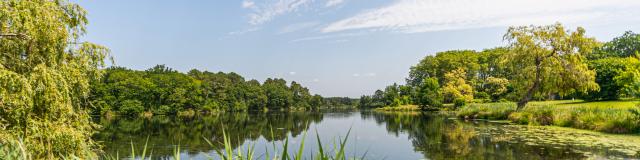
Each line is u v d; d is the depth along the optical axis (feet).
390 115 161.07
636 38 230.07
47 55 30.83
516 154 43.32
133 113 198.80
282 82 414.00
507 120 93.56
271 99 330.75
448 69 241.55
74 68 33.24
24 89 27.04
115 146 61.62
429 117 129.90
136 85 204.03
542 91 98.58
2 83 26.37
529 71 95.35
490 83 205.36
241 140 69.15
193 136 78.23
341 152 11.32
